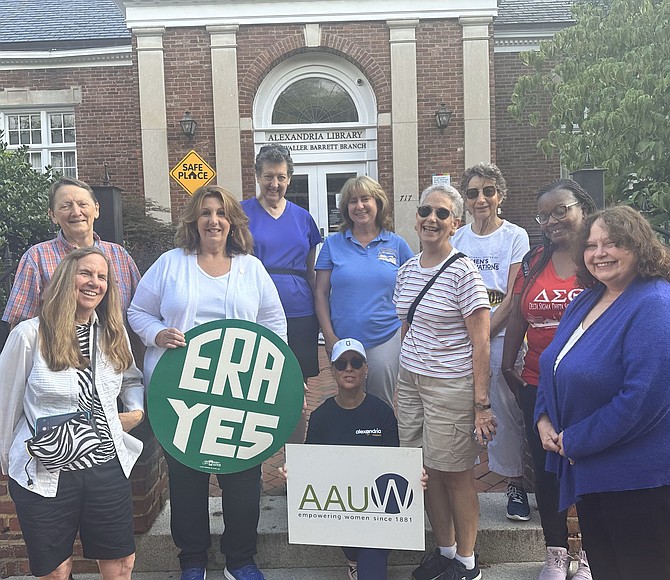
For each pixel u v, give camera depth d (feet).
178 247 9.84
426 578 9.89
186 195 36.65
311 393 19.67
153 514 11.14
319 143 37.37
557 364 7.50
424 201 9.25
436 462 9.25
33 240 20.70
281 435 9.42
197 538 9.81
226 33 35.73
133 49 36.01
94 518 7.82
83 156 40.37
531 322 9.86
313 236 12.00
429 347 9.25
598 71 24.29
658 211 22.00
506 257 11.42
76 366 7.63
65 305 7.55
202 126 36.32
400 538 9.07
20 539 10.43
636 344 6.56
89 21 42.52
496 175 11.54
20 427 7.64
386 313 10.75
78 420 7.55
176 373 9.22
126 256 10.45
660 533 6.72
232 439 9.33
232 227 9.78
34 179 21.02
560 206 9.46
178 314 9.43
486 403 8.99
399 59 35.99
